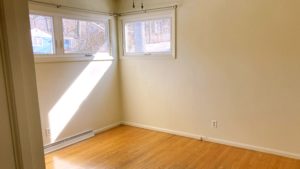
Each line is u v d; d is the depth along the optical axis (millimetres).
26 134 595
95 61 3938
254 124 3154
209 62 3393
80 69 3709
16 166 582
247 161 2879
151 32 3967
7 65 543
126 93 4414
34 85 611
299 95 2803
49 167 2840
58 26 3395
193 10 3420
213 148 3299
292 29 2744
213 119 3480
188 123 3742
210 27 3311
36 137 627
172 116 3900
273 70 2926
